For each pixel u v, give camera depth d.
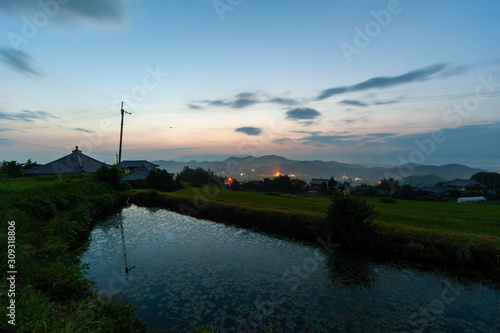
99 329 3.77
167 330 5.50
